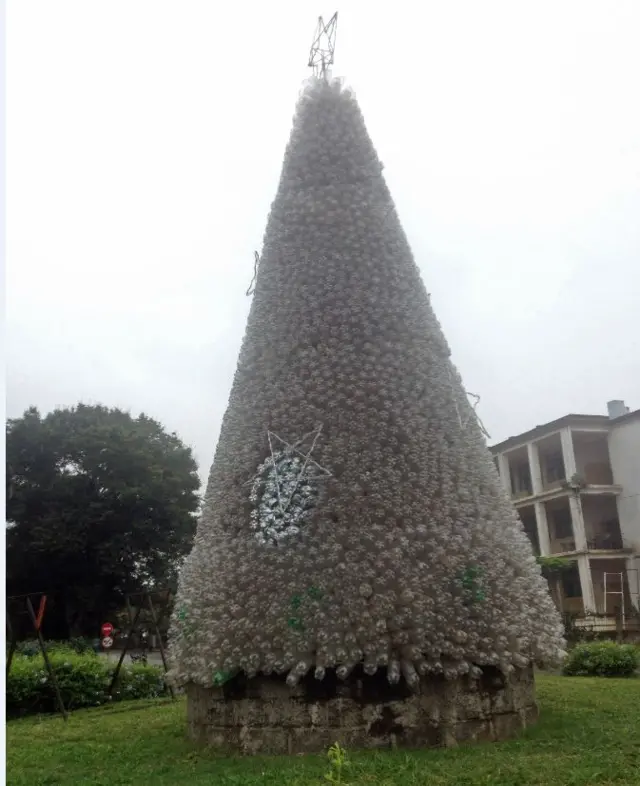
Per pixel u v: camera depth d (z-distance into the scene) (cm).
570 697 1041
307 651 798
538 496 3119
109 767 792
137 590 3484
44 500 3472
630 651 1502
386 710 777
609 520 3048
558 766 648
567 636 2394
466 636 802
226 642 829
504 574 866
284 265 1009
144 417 4169
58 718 1247
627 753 694
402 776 634
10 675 1334
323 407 914
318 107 1088
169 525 3650
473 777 620
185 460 3972
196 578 922
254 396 963
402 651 795
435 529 847
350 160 1052
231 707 823
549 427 3088
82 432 3612
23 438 3494
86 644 2703
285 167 1080
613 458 3053
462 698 792
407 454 886
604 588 2848
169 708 1277
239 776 672
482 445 986
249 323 1028
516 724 822
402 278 1002
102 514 3422
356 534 839
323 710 782
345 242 995
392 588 817
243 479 924
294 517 859
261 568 852
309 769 680
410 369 941
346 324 950
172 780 700
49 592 3372
